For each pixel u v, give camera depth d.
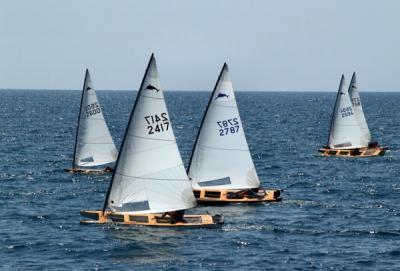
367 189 172.88
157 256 106.94
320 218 135.50
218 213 137.50
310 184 180.88
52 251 109.50
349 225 129.75
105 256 106.81
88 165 186.88
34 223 128.50
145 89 119.75
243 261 105.25
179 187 122.50
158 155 121.38
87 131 185.62
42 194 160.25
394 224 131.12
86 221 125.19
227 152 146.00
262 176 195.62
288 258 107.31
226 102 144.62
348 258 107.94
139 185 121.88
